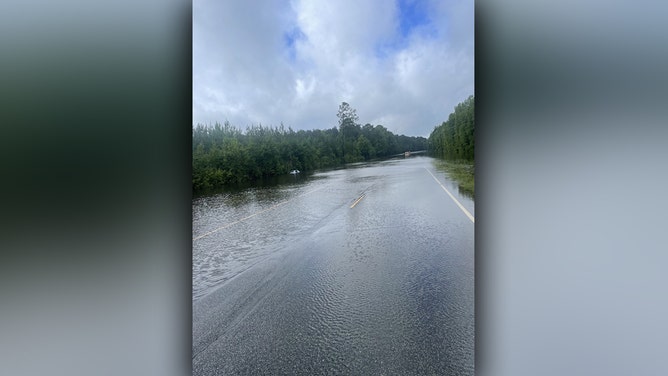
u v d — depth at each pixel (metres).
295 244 11.91
